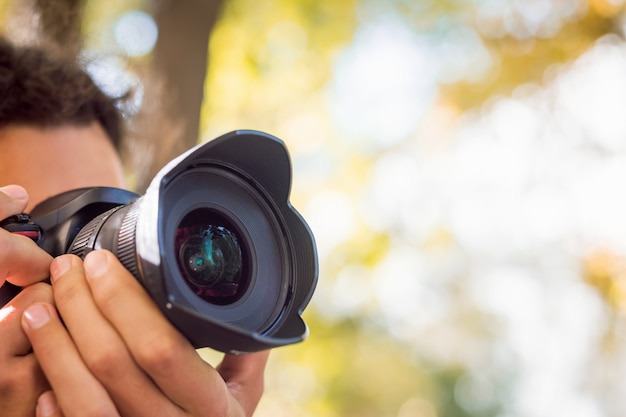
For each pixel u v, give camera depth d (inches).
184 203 43.9
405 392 350.6
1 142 60.7
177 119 105.4
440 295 333.4
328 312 265.9
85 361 41.8
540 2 206.7
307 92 242.1
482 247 303.0
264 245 47.8
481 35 216.7
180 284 41.8
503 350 386.0
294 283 48.0
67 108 62.4
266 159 47.0
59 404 42.2
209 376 42.9
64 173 61.9
